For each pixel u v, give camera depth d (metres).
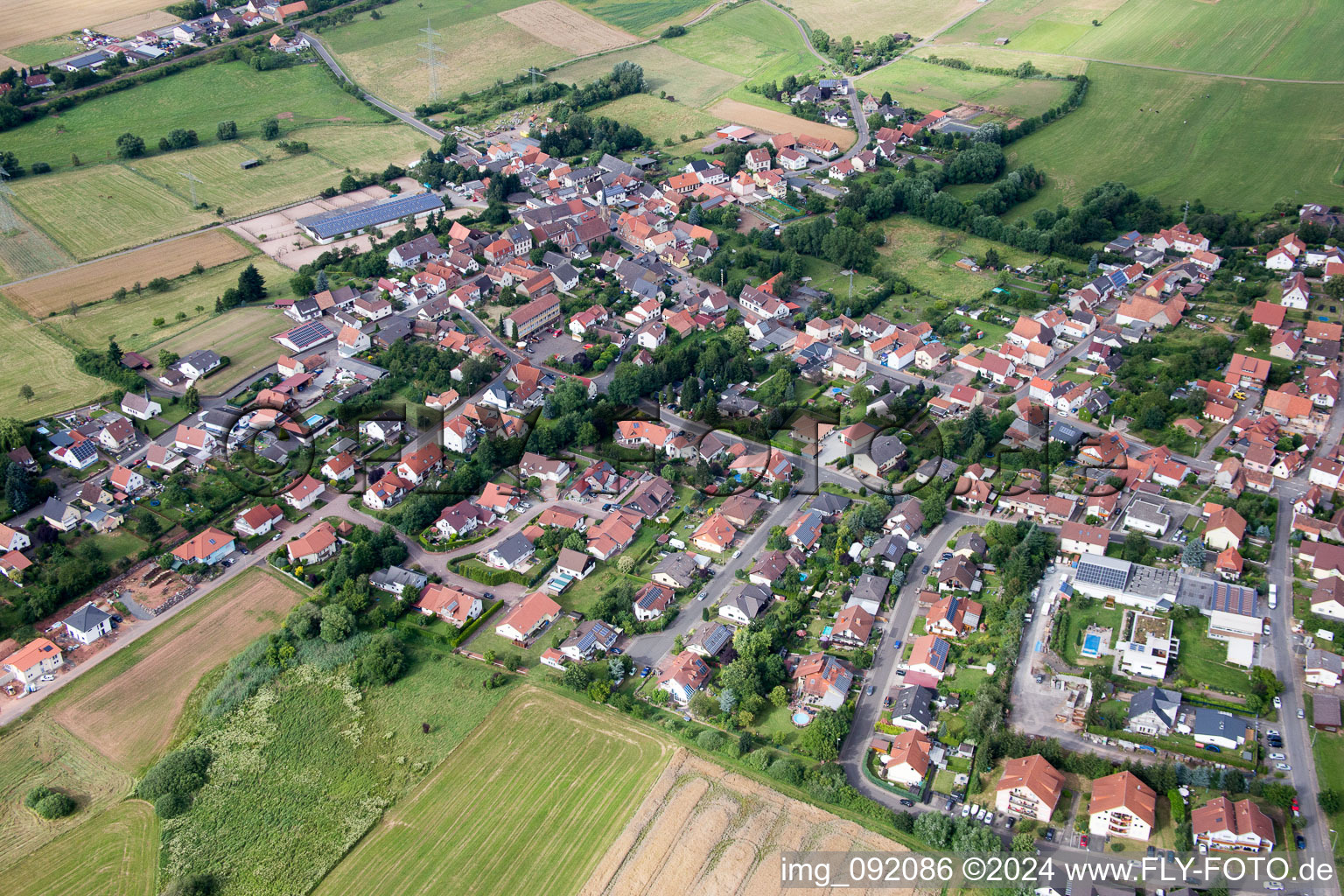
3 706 191.12
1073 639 192.25
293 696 192.00
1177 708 173.00
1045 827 158.12
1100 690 178.75
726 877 155.62
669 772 173.12
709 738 176.38
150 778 175.00
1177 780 162.00
